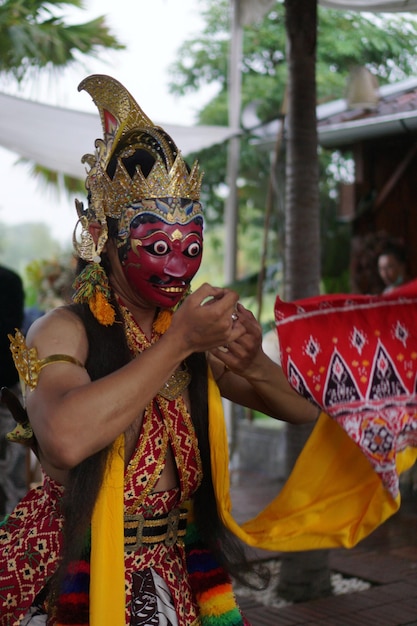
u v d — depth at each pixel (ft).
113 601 5.09
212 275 57.47
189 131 22.24
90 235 5.51
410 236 22.39
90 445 4.66
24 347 5.17
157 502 5.52
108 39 25.12
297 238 12.66
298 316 5.67
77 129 20.62
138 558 5.48
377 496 5.76
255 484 21.11
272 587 12.69
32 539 5.51
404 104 20.90
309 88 12.64
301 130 12.63
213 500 5.89
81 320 5.40
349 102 19.92
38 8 25.00
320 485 5.97
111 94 5.52
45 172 28.12
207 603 5.73
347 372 5.64
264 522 5.98
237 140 22.98
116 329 5.47
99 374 5.32
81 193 28.81
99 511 5.14
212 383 5.80
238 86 22.11
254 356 5.85
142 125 5.49
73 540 5.08
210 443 5.69
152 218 5.27
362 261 22.03
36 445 5.61
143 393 4.77
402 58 26.13
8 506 13.47
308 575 12.12
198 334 4.88
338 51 26.63
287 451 12.59
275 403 6.10
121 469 5.22
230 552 6.05
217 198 35.14
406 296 5.68
